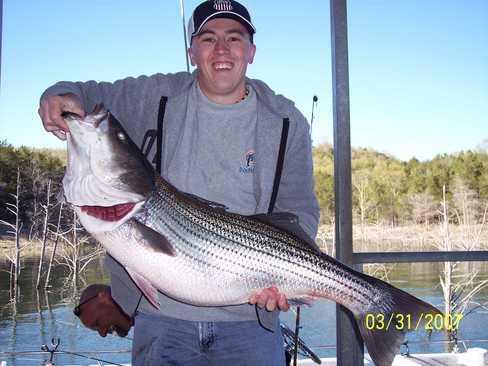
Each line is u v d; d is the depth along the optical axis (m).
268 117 1.23
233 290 1.12
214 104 1.21
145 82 1.22
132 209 1.03
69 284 8.69
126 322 1.24
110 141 1.01
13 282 8.77
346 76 1.37
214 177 1.20
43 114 1.00
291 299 1.17
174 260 1.06
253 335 1.21
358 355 1.34
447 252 1.32
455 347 2.65
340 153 1.36
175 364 1.18
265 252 1.14
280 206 1.32
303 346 1.58
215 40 1.20
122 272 1.13
